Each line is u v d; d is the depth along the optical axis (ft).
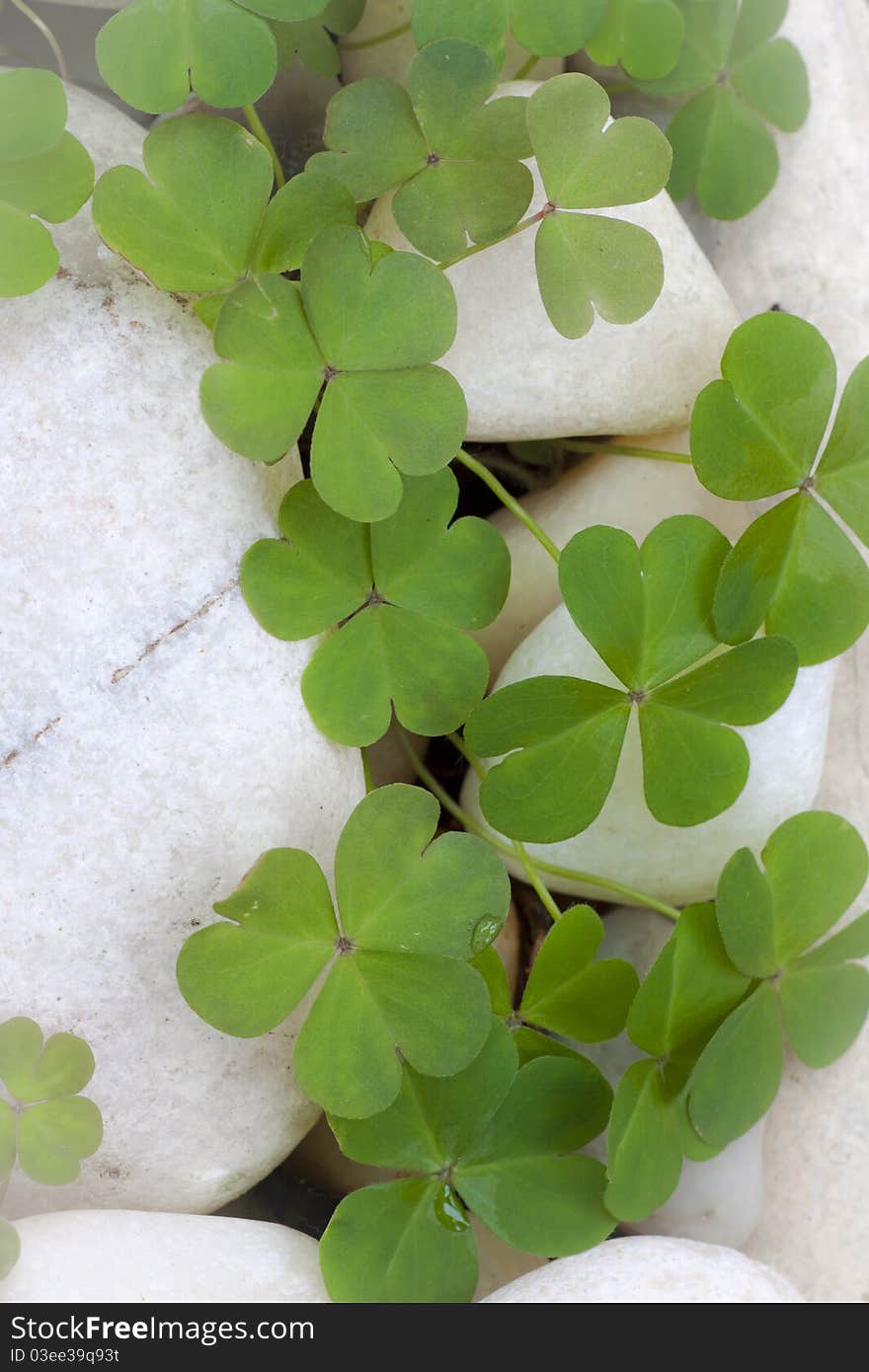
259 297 0.59
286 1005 0.59
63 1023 0.61
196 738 0.61
